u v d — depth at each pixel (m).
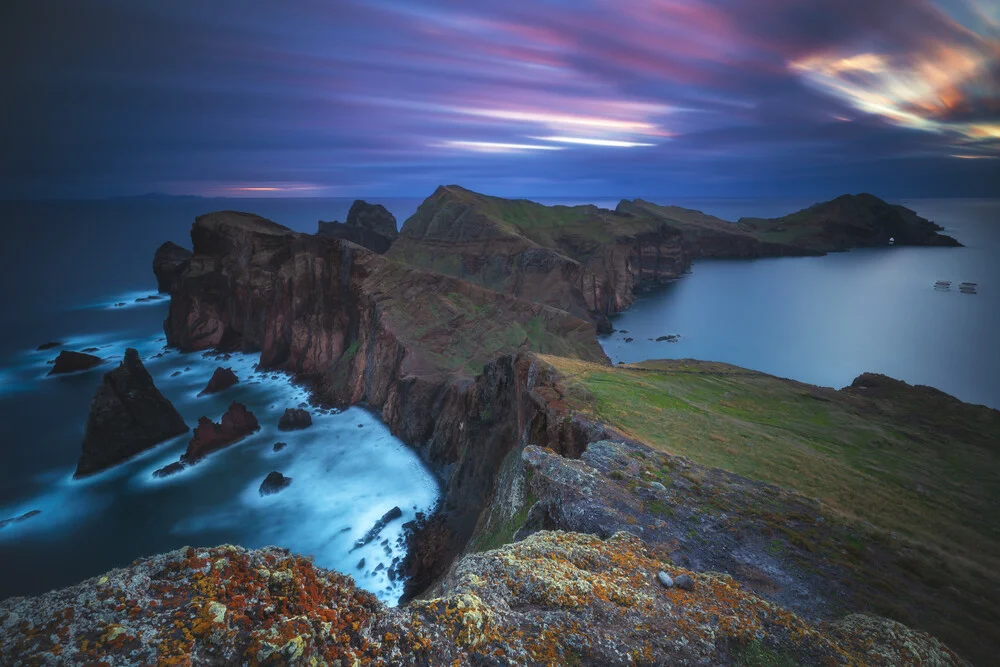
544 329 112.50
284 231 146.50
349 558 58.38
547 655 9.31
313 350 115.31
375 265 114.31
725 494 23.36
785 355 148.38
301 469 77.88
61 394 111.69
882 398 66.44
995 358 142.25
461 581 11.56
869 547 20.36
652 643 10.30
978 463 42.84
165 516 67.00
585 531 19.11
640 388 47.69
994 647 14.94
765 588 16.50
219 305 138.62
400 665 8.05
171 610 7.14
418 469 77.88
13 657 6.08
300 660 6.93
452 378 87.19
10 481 75.44
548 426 35.88
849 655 11.49
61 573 57.75
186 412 98.69
